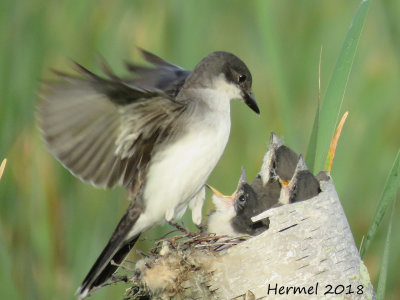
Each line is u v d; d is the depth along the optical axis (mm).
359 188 14297
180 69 11141
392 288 12227
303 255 8555
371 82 15984
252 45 16469
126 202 12125
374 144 15047
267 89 15438
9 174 12422
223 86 10211
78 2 14320
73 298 11102
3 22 13383
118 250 10016
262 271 8578
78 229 12031
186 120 9492
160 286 8875
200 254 8852
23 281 11625
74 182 12430
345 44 9227
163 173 9469
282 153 11195
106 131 8688
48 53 13695
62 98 8156
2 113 12641
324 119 9227
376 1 16953
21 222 12219
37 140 12664
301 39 16609
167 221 9648
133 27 14297
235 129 15047
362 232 13555
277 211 8641
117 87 8242
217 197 10906
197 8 13750
